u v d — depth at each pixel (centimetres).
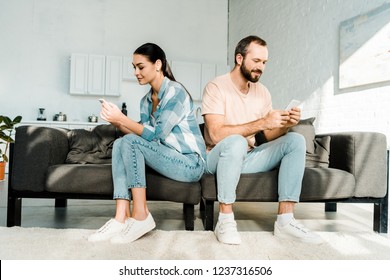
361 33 291
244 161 184
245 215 240
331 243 163
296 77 406
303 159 170
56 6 605
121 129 180
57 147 200
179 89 171
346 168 203
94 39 619
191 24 661
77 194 184
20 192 183
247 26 574
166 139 167
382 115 268
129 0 635
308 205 288
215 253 144
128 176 160
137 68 170
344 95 317
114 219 163
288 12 431
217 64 624
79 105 605
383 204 198
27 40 593
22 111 590
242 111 194
